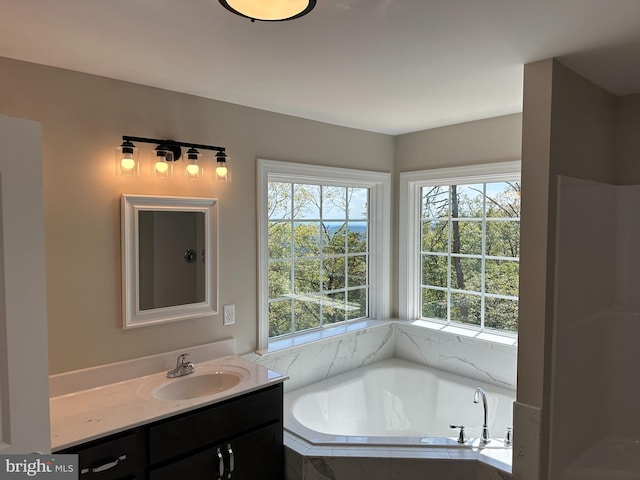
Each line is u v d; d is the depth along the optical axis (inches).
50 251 82.2
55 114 82.0
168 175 95.9
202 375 96.0
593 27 64.9
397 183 151.1
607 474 96.2
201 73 85.7
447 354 135.9
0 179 51.4
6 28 64.7
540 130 79.6
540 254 80.1
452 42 70.5
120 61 78.9
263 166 114.0
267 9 49.6
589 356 96.7
